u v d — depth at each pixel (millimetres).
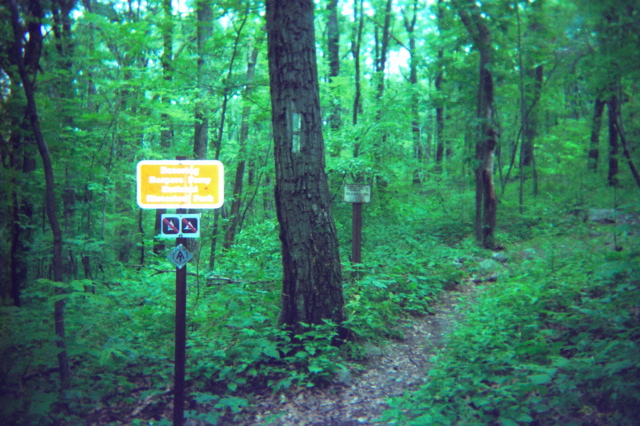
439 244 12469
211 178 4125
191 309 6863
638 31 8461
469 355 5203
